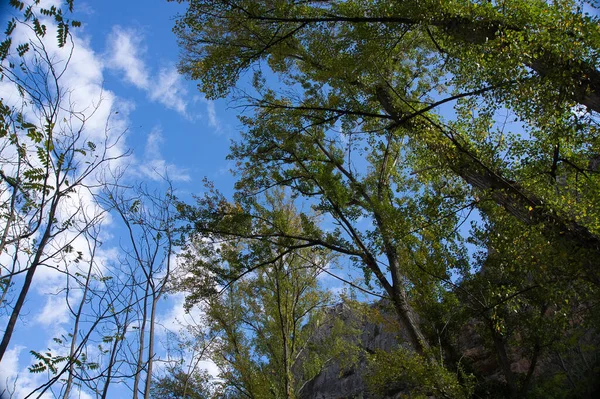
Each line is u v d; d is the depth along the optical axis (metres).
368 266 13.32
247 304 16.11
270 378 14.63
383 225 12.31
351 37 10.85
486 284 13.52
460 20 9.37
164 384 11.07
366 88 11.89
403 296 12.99
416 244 13.26
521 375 14.34
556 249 8.53
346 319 19.19
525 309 14.16
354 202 14.02
